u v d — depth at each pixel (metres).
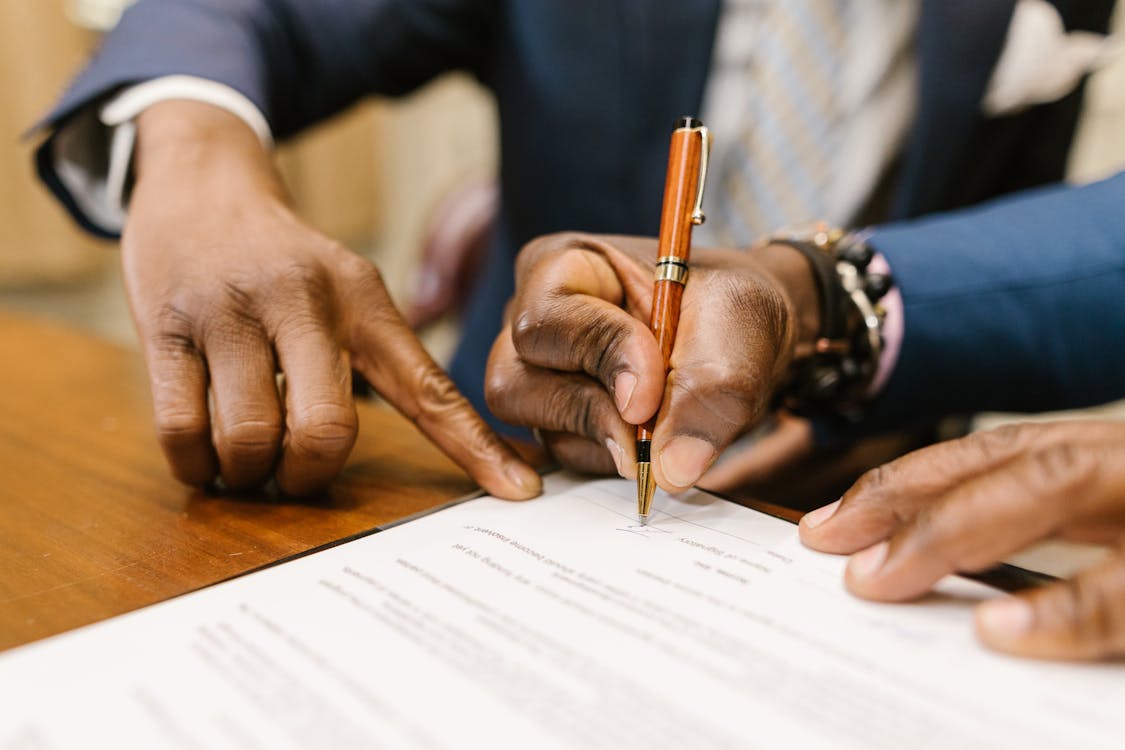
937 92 0.72
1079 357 0.51
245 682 0.24
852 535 0.32
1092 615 0.24
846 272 0.49
